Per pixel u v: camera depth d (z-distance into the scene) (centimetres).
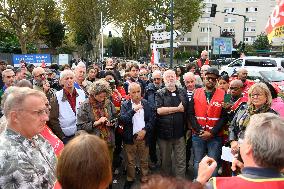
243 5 6856
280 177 185
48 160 274
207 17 6662
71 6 3678
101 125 493
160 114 567
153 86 670
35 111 256
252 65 1798
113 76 714
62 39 4825
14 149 245
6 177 237
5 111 258
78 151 180
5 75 620
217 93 530
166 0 4203
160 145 583
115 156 631
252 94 395
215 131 518
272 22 559
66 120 512
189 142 654
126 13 3903
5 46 4044
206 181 208
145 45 4744
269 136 186
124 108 556
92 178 177
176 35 1927
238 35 6962
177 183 142
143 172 571
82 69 637
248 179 186
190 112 546
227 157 464
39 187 251
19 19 3219
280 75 1352
